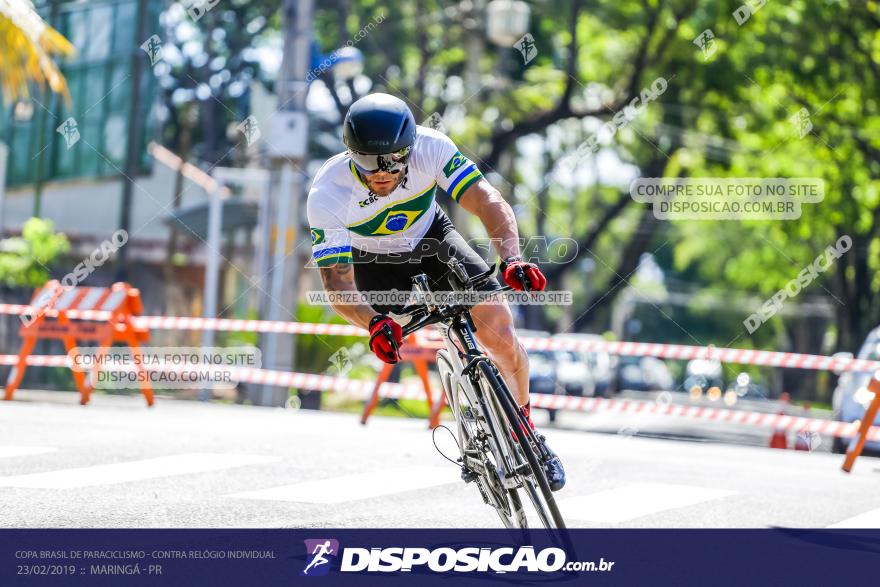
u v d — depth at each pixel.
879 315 92.00
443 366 16.14
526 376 16.25
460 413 15.69
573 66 76.25
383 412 56.09
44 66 40.53
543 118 77.25
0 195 69.81
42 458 22.28
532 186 112.38
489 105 75.25
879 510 20.09
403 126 14.21
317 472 21.84
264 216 51.09
